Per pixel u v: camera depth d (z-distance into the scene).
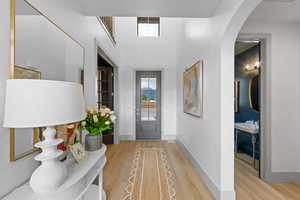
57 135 1.39
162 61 5.16
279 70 2.56
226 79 1.97
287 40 2.57
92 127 1.70
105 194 2.06
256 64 3.54
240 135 4.11
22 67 1.08
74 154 1.35
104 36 3.28
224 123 1.97
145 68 5.14
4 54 0.97
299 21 2.53
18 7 1.04
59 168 1.04
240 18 1.72
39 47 1.23
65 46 1.63
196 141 3.01
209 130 2.36
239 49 3.89
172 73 5.17
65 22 1.69
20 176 1.09
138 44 5.13
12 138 1.01
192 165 3.19
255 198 2.14
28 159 1.17
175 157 3.64
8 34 0.99
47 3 1.37
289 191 2.31
